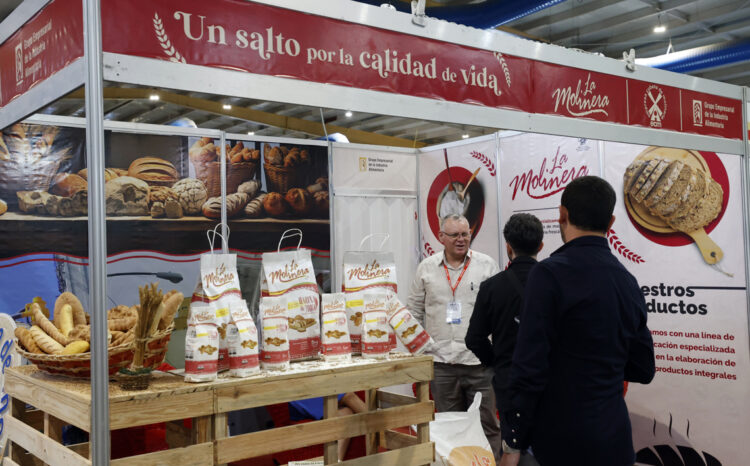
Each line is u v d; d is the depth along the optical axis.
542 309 1.96
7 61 1.88
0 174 3.91
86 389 1.54
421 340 1.98
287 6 1.68
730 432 3.70
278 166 4.73
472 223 5.02
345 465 1.72
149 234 4.29
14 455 1.88
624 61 2.58
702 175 3.82
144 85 1.45
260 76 1.62
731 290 3.70
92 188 1.34
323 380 1.71
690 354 3.88
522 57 2.25
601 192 2.08
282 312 1.76
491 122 2.13
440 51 2.02
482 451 2.35
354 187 5.07
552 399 1.99
